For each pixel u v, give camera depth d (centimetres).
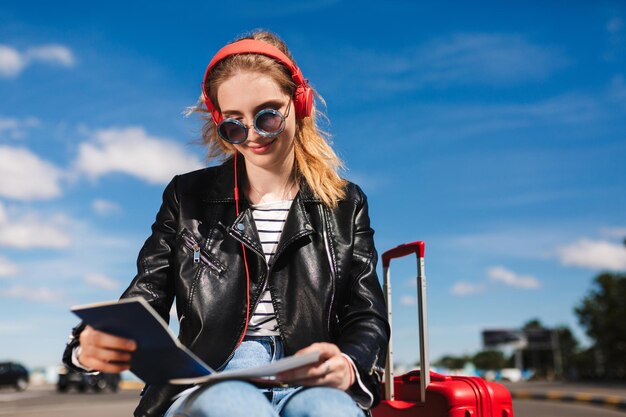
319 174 170
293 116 162
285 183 171
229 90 154
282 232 163
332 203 170
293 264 162
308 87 166
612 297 4425
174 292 171
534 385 2880
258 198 171
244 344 157
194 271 161
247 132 155
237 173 171
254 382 139
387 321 160
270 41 169
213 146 183
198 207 169
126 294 159
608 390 1848
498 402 195
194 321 157
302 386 139
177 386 148
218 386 117
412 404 210
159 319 110
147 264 165
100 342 121
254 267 161
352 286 165
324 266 163
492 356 11181
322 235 167
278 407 134
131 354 124
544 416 962
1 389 2662
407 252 224
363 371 141
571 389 2022
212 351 154
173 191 173
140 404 152
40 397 1969
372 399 139
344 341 151
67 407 1380
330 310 160
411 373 224
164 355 119
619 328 4331
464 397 192
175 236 168
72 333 139
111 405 1448
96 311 115
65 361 141
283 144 159
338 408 122
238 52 155
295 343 157
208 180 174
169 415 141
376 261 172
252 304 159
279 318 158
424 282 214
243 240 161
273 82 155
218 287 158
